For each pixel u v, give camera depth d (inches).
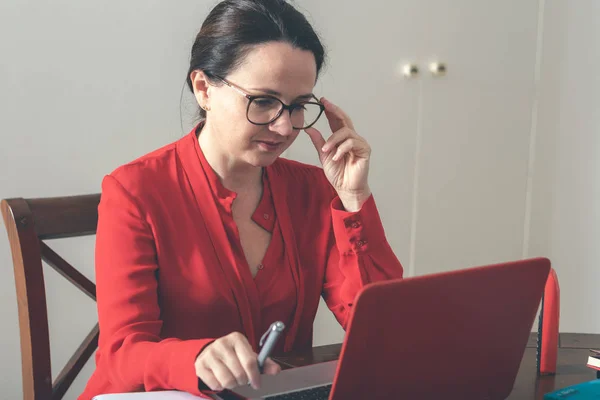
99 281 51.9
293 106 50.9
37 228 56.7
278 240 58.9
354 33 111.2
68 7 89.9
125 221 52.7
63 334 94.3
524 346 42.7
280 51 49.6
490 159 122.1
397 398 37.4
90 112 93.1
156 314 51.4
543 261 40.3
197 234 54.9
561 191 126.8
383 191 116.6
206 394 40.7
